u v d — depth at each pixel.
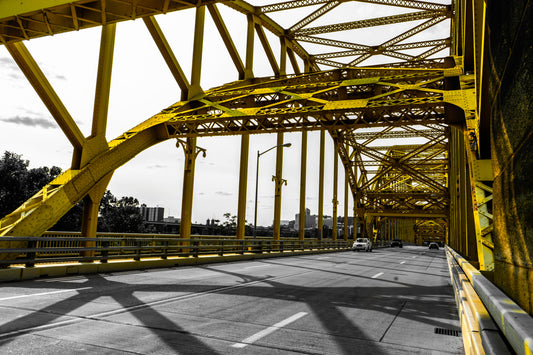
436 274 19.98
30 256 12.12
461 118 21.89
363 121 24.20
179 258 19.20
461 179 23.31
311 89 29.03
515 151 2.44
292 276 15.95
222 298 9.94
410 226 155.62
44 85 18.64
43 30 16.00
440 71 25.17
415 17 38.53
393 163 62.25
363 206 73.06
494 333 2.47
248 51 35.69
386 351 5.67
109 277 13.37
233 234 101.38
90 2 15.33
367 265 24.31
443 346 6.02
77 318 7.03
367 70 28.33
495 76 2.94
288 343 5.92
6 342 5.41
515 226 2.54
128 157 24.55
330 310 8.80
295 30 42.22
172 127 27.97
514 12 2.36
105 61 22.34
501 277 3.08
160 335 6.08
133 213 69.62
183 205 28.09
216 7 32.19
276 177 40.00
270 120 26.11
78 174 20.34
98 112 22.41
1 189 41.41
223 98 29.97
